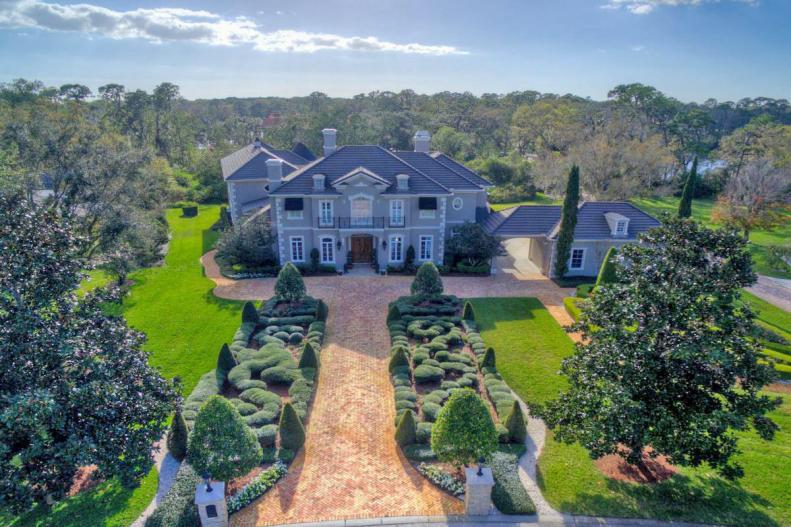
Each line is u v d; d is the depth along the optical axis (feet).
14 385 40.34
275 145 284.82
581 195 206.08
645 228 118.73
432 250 123.65
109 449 42.39
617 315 49.57
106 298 48.93
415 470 55.93
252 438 50.62
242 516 49.24
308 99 510.99
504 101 468.75
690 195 133.49
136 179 120.37
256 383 69.31
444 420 50.60
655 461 56.08
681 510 48.37
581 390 51.42
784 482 50.65
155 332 89.30
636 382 47.52
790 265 132.16
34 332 41.29
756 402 44.32
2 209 43.88
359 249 127.03
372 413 65.98
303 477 54.65
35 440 38.40
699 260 46.60
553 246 117.70
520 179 259.80
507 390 68.90
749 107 397.39
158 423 48.01
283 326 88.07
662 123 309.01
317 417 65.05
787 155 197.16
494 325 93.04
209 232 163.84
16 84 233.35
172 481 53.83
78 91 309.83
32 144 109.09
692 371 45.98
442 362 76.59
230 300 104.58
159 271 124.77
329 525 48.08
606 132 217.56
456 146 298.76
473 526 47.88
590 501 50.42
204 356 80.64
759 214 150.51
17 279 41.78
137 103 295.48
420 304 99.35
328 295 106.73
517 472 54.60
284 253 121.49
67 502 50.24
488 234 120.37
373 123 290.56
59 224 46.80
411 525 48.08
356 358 80.07
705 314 45.27
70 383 40.88
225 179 147.95
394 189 117.91
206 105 594.24
